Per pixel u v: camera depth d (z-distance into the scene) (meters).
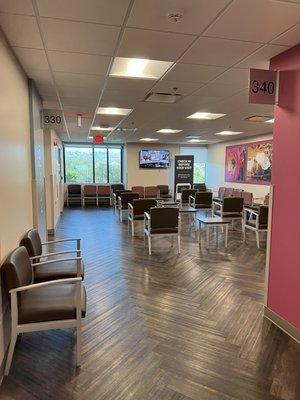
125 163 12.60
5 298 2.21
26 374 2.14
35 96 3.99
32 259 2.81
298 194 2.56
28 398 1.93
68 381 2.07
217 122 7.01
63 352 2.40
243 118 6.48
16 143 2.85
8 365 2.12
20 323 2.09
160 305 3.23
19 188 2.94
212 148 12.70
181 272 4.29
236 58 3.01
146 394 1.96
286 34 2.45
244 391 2.00
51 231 6.73
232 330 2.75
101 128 8.13
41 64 3.17
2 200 2.25
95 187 12.32
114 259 4.87
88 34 2.49
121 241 6.10
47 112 5.91
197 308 3.18
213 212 7.21
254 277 4.11
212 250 5.47
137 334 2.66
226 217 6.38
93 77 3.65
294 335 2.62
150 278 4.03
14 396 1.94
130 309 3.13
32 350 2.42
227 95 4.54
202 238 6.43
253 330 2.75
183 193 8.48
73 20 2.25
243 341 2.57
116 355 2.36
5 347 2.21
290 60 2.71
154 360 2.30
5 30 2.39
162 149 12.80
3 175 2.30
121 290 3.62
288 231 2.69
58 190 9.08
